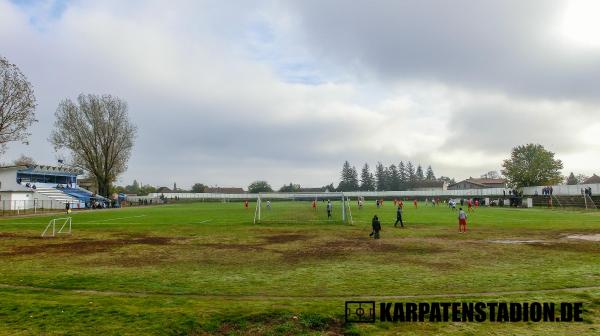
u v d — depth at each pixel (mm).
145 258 17844
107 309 9508
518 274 14008
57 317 8984
